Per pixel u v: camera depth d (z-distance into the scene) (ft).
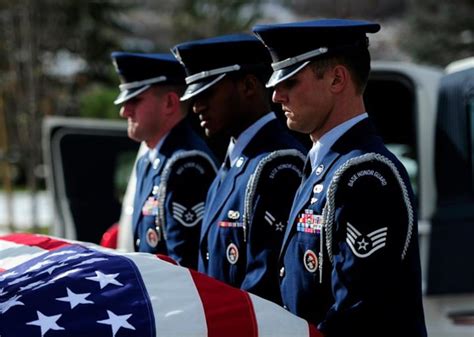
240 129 14.55
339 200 11.46
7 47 53.26
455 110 20.85
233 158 14.58
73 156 28.58
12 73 51.93
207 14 99.50
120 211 28.73
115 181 28.94
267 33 12.14
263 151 14.10
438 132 20.98
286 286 12.42
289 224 12.37
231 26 98.89
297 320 11.96
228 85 14.58
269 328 11.86
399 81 21.59
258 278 13.39
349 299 11.23
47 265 12.84
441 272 20.22
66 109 85.25
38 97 49.88
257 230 13.51
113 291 11.93
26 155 49.57
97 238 28.40
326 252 11.69
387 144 26.25
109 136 28.84
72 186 28.45
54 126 28.60
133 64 17.69
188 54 14.73
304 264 12.03
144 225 17.20
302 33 11.93
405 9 102.94
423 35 93.40
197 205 16.30
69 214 28.27
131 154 29.12
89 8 87.86
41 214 63.31
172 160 16.58
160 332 11.62
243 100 14.53
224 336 11.76
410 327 11.34
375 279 11.12
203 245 14.79
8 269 13.43
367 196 11.25
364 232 11.18
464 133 20.67
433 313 20.15
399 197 11.32
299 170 13.74
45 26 64.64
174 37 101.09
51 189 28.60
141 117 17.57
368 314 11.14
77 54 88.43
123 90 17.89
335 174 11.60
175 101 17.48
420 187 20.89
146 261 12.54
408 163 24.08
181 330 11.68
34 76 48.70
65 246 13.82
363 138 11.84
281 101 12.28
